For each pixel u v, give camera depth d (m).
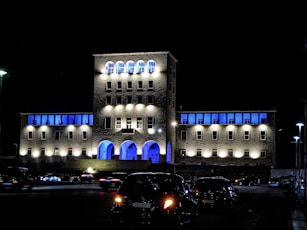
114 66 91.25
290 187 47.94
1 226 16.38
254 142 90.69
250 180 78.38
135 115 89.44
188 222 16.25
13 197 32.81
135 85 89.88
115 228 14.05
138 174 14.85
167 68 88.94
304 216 26.52
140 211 13.79
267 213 27.88
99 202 29.92
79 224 17.61
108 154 95.56
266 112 90.62
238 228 18.84
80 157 94.88
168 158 90.81
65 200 31.16
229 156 91.75
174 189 14.75
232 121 92.19
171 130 91.81
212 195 25.05
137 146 88.75
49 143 97.44
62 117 97.38
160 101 88.44
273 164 89.38
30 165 91.94
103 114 91.19
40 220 18.72
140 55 90.06
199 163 92.94
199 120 93.81
